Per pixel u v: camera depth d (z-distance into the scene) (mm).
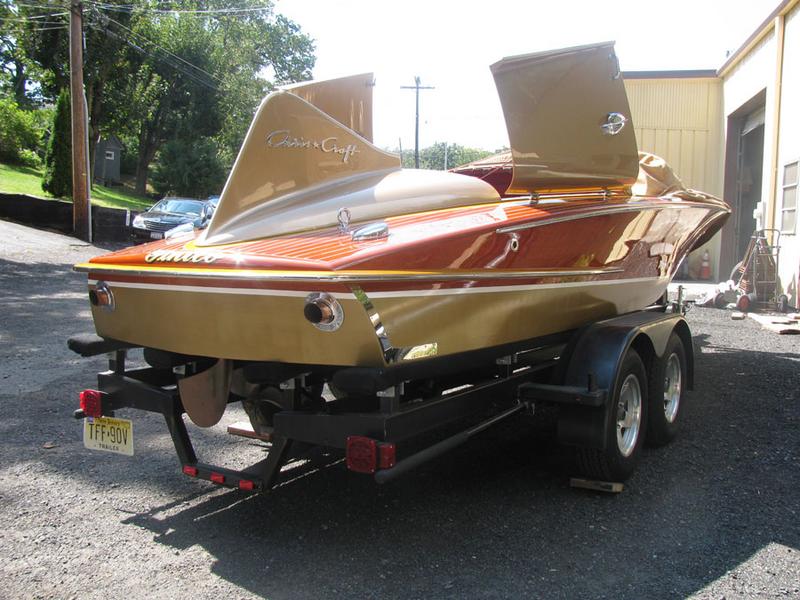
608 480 3996
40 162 34062
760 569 3098
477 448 4812
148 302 3389
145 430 4996
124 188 42750
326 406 3504
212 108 39500
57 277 12633
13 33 28781
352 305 2840
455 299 3266
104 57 30641
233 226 3455
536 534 3457
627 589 2930
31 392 5723
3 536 3391
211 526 3545
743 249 16984
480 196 4023
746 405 5836
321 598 2865
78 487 3992
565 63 3691
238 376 3635
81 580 3004
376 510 3760
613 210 4312
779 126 13148
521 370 4465
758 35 14094
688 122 17219
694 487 4070
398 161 4141
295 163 3631
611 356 3961
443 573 3066
